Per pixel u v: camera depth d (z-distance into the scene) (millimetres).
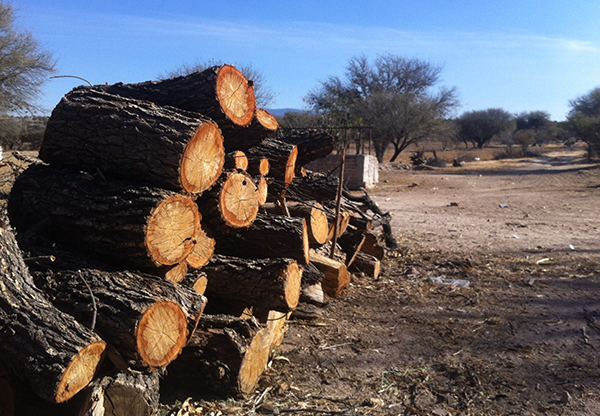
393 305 6289
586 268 7820
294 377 4297
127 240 3438
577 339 5082
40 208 3859
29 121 28859
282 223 5012
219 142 4012
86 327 3037
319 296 5961
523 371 4410
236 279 4426
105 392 3000
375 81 46531
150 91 4508
